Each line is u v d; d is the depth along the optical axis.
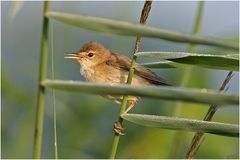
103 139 12.78
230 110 11.77
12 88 12.23
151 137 12.11
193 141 6.74
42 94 4.43
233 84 12.47
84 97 12.98
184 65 6.30
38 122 4.48
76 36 14.16
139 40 6.36
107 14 13.54
